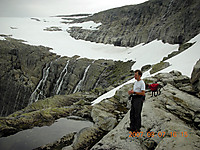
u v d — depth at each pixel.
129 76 23.08
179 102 6.62
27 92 34.47
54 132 7.13
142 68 23.72
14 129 7.28
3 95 35.44
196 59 12.68
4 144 6.02
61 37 56.62
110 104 10.32
